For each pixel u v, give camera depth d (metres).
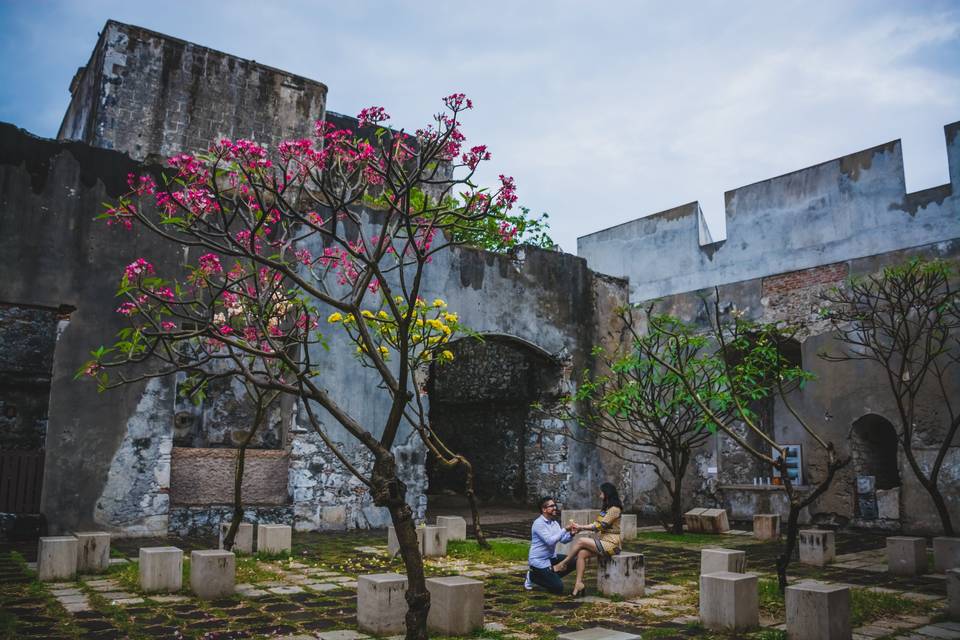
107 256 10.37
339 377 11.68
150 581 6.16
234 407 12.69
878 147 12.35
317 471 11.38
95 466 9.88
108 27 14.77
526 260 14.37
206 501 10.97
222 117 15.69
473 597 5.00
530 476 15.05
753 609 5.23
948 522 8.56
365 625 4.98
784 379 12.64
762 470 13.59
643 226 16.16
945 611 5.74
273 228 11.06
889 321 11.73
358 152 5.03
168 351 4.95
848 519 12.09
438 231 13.10
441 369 19.33
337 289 11.81
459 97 4.68
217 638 4.75
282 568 7.58
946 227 11.35
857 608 5.69
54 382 9.80
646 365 13.62
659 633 5.07
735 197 14.48
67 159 10.30
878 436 12.65
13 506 9.52
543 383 14.94
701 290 14.79
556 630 5.12
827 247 12.87
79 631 4.89
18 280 9.72
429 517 13.66
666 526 11.96
